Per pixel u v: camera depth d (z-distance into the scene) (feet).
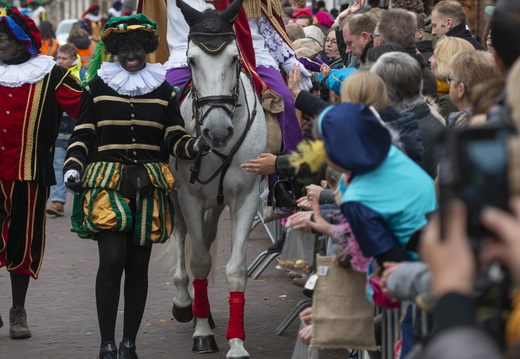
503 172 8.63
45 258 45.37
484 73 22.39
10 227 30.42
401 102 22.33
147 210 26.35
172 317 33.60
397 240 17.63
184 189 28.14
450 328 8.57
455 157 8.74
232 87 25.49
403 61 22.25
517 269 8.45
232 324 26.91
